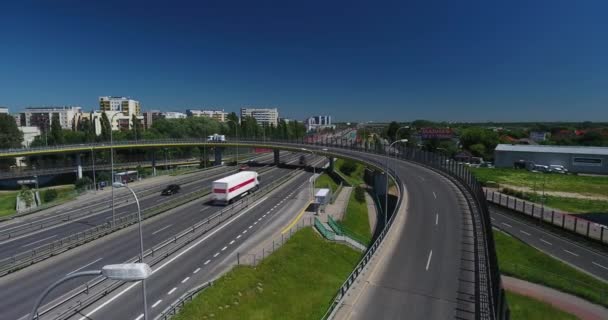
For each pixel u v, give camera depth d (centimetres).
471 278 2447
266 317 2472
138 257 3328
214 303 2434
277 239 3969
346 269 3703
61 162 10481
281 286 2944
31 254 3247
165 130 15612
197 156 13138
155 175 8731
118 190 6725
